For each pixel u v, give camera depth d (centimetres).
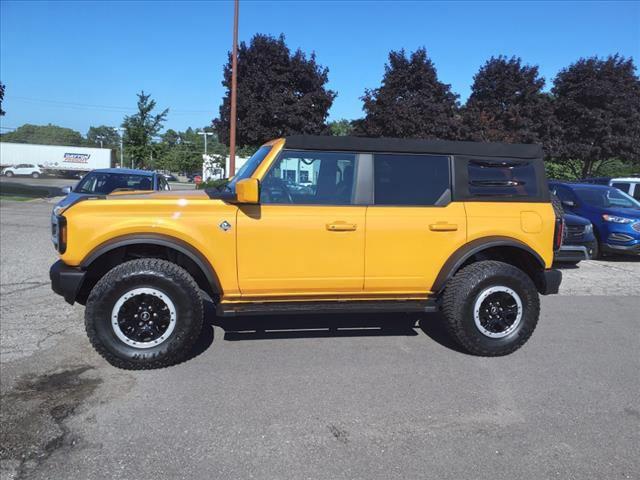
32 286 727
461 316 484
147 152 3269
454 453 329
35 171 5700
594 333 581
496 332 495
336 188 475
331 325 584
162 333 450
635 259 1137
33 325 561
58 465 309
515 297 493
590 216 1109
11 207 1845
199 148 7256
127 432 347
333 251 466
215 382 428
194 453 324
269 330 563
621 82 2797
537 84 2767
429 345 526
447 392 417
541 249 502
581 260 1019
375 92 2670
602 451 334
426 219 479
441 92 2636
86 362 464
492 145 499
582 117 2780
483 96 2839
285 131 2381
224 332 554
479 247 486
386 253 474
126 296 438
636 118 2828
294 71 2375
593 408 394
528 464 318
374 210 473
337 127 5722
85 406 382
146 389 412
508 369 468
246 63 2380
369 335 554
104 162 5919
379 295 488
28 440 335
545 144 2753
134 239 438
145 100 3244
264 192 461
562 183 1238
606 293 789
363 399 402
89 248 435
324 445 336
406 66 2625
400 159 486
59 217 438
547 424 368
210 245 447
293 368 460
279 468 310
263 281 459
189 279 450
